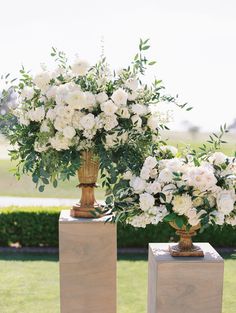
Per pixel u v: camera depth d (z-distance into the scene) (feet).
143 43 11.04
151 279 9.95
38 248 23.47
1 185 52.85
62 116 10.34
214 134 10.01
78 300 11.64
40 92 11.04
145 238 23.43
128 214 9.46
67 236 11.41
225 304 16.19
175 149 10.30
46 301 16.16
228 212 8.66
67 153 10.68
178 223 8.77
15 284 17.98
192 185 8.80
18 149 11.53
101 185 11.66
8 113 11.25
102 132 10.70
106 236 11.48
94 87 10.99
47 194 49.14
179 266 9.22
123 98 10.55
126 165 10.53
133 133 10.94
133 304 15.97
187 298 9.32
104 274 11.61
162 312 9.35
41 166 10.78
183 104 11.16
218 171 9.23
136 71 11.17
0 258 21.58
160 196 8.93
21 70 11.23
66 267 11.52
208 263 9.22
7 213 23.54
